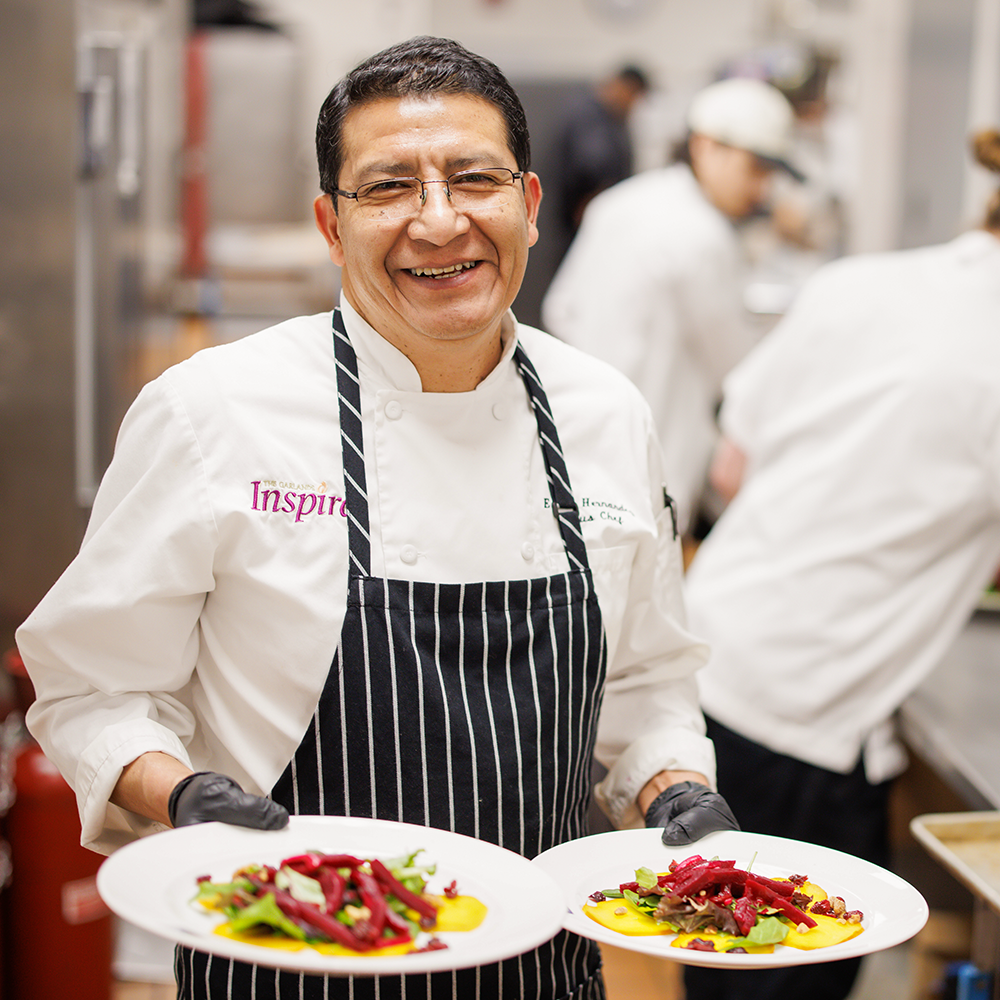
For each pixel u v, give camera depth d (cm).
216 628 128
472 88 123
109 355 278
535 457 137
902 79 574
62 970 241
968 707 236
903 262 239
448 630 126
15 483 267
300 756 125
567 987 135
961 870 166
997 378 223
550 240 651
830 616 230
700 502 456
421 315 123
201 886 103
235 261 487
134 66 283
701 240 368
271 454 125
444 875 111
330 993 123
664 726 150
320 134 127
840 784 234
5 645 266
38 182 261
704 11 697
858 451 231
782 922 116
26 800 236
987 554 232
